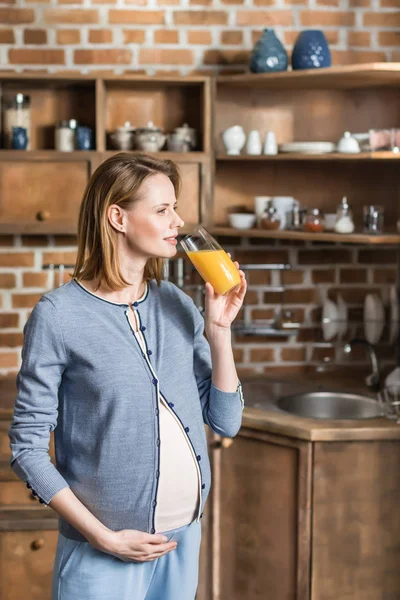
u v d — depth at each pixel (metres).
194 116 3.07
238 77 2.89
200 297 3.20
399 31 3.11
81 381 1.65
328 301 3.17
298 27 3.08
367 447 2.48
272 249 3.20
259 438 2.57
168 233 1.71
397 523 2.53
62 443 1.70
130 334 1.69
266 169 3.13
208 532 2.68
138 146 2.92
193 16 3.05
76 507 1.61
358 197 3.16
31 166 2.88
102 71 3.05
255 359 3.22
